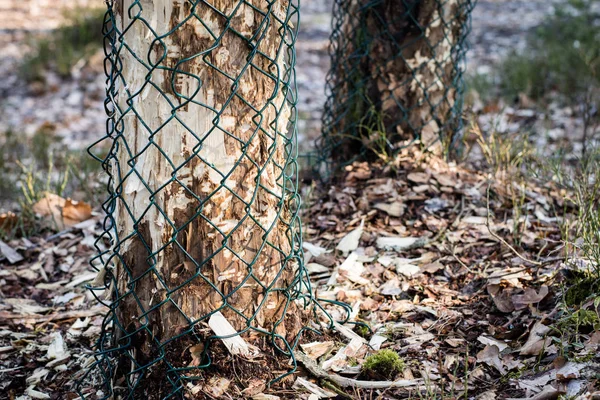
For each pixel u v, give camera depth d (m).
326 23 10.61
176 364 2.05
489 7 11.27
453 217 3.27
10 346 2.63
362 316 2.59
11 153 5.61
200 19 1.92
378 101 3.67
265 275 2.13
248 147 2.04
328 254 3.06
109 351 2.11
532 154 3.95
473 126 3.76
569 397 1.88
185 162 1.98
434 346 2.34
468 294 2.67
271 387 2.09
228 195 2.03
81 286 3.13
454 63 3.71
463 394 2.06
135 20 1.93
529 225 3.15
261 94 2.04
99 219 3.80
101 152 5.29
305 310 2.35
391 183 3.49
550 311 2.39
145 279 2.08
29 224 3.85
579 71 5.99
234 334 2.05
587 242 2.52
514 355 2.23
